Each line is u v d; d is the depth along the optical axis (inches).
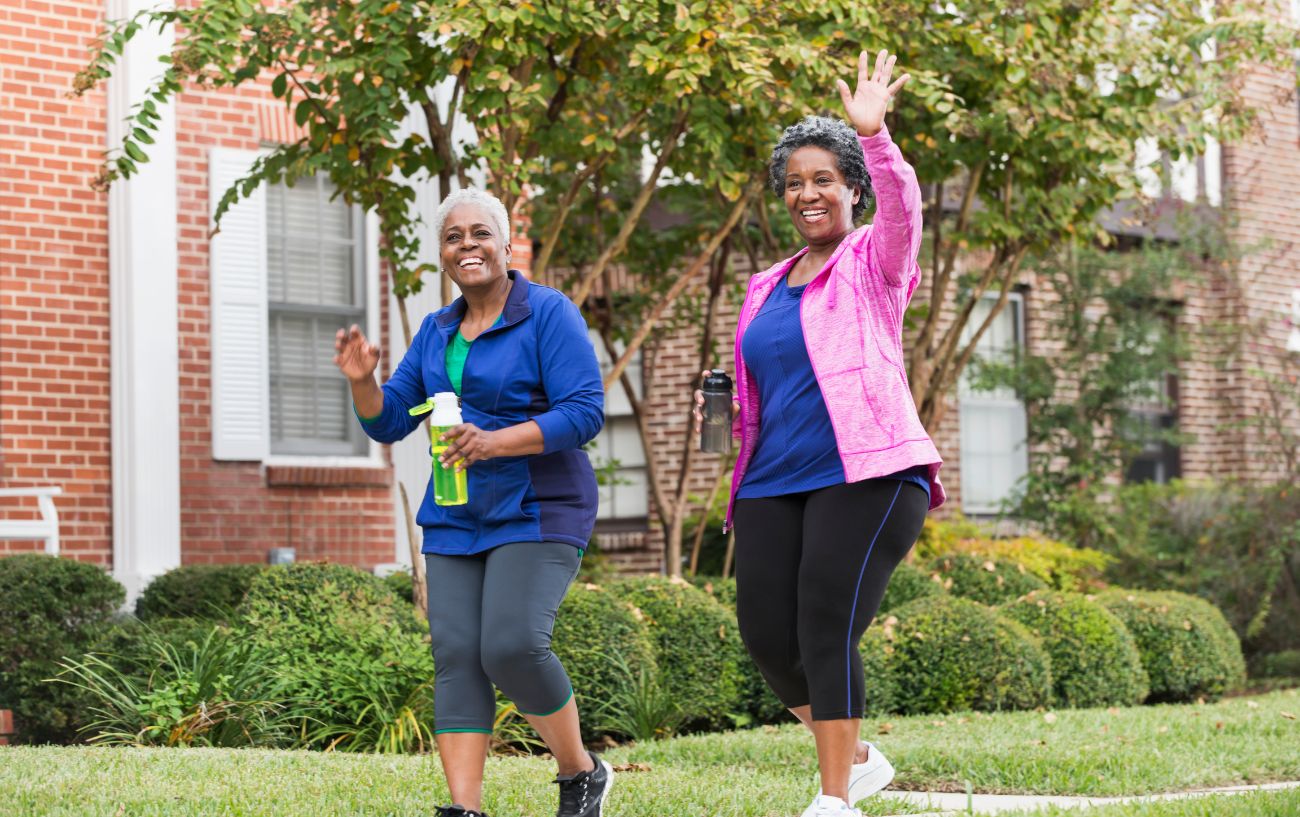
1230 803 221.6
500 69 359.3
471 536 197.0
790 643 205.5
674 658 385.4
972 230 488.4
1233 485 639.8
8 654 355.6
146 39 456.8
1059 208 466.0
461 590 196.5
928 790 280.7
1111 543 633.6
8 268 436.5
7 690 354.3
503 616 190.9
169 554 450.3
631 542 650.2
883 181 195.3
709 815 227.0
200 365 471.5
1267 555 593.6
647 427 539.2
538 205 532.1
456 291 415.5
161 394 452.4
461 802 189.3
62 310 444.8
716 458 645.9
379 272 508.4
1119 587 588.7
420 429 503.8
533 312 200.7
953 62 439.2
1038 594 466.9
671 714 374.6
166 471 451.2
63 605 366.9
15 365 436.1
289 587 362.9
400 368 211.6
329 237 505.4
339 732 328.2
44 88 444.1
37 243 441.4
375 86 367.2
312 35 375.9
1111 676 454.3
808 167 208.1
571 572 198.8
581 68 407.2
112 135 453.7
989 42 421.4
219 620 414.6
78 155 449.1
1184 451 748.0
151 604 422.9
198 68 364.5
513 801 225.8
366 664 336.5
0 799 215.5
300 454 495.5
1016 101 440.1
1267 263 703.1
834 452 200.8
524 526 194.7
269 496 479.8
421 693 335.6
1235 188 721.6
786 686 210.7
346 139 387.5
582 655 361.1
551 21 369.1
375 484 498.9
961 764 296.8
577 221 534.9
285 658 334.6
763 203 514.6
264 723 318.7
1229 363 746.2
